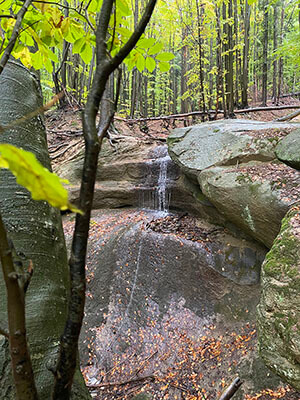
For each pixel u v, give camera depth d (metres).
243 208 3.23
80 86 9.51
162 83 13.60
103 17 0.56
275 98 12.75
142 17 0.50
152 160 5.70
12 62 1.13
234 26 7.38
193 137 4.60
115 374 3.18
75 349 0.48
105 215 5.46
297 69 8.06
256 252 3.71
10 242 0.44
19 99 1.06
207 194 3.73
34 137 1.06
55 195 0.28
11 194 0.90
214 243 4.01
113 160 6.03
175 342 3.35
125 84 11.70
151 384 2.98
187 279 3.80
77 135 7.02
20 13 0.64
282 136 3.54
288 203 2.73
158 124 11.16
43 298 0.80
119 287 3.99
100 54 0.52
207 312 3.52
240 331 3.20
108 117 0.54
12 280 0.40
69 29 0.88
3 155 0.27
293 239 2.19
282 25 12.87
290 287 2.03
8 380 0.64
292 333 1.91
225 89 7.70
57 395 0.49
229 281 3.64
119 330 3.61
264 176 3.15
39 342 0.71
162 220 4.84
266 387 2.55
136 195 5.65
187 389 2.84
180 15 6.39
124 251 4.30
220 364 2.95
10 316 0.41
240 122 4.74
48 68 1.00
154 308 3.70
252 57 13.62
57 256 0.95
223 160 3.80
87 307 3.84
